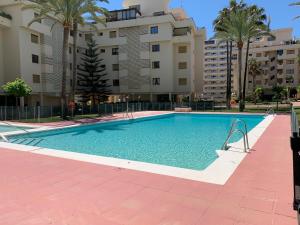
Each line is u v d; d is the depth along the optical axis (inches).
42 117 957.2
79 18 976.9
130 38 1685.5
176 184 198.4
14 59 1232.8
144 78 1667.1
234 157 280.8
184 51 1688.0
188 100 1724.9
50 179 214.8
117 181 206.8
